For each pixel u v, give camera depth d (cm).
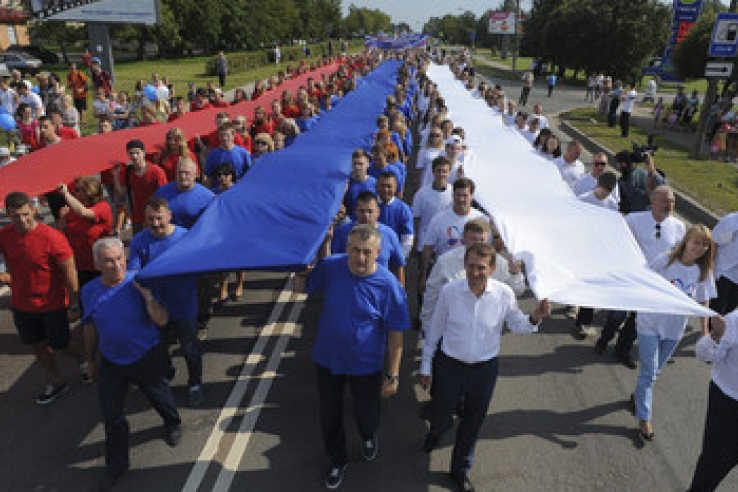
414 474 395
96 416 456
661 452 425
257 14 5812
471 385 351
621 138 1820
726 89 2125
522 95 2766
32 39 5716
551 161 720
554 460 413
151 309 361
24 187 523
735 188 1217
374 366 353
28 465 400
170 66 4150
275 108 1036
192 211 531
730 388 325
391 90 1456
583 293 346
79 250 518
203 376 509
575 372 531
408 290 696
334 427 365
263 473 395
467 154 682
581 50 4084
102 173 729
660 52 4072
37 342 448
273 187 512
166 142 688
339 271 348
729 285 523
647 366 430
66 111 1230
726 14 1405
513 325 351
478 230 387
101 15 2344
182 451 414
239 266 361
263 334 586
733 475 407
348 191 576
